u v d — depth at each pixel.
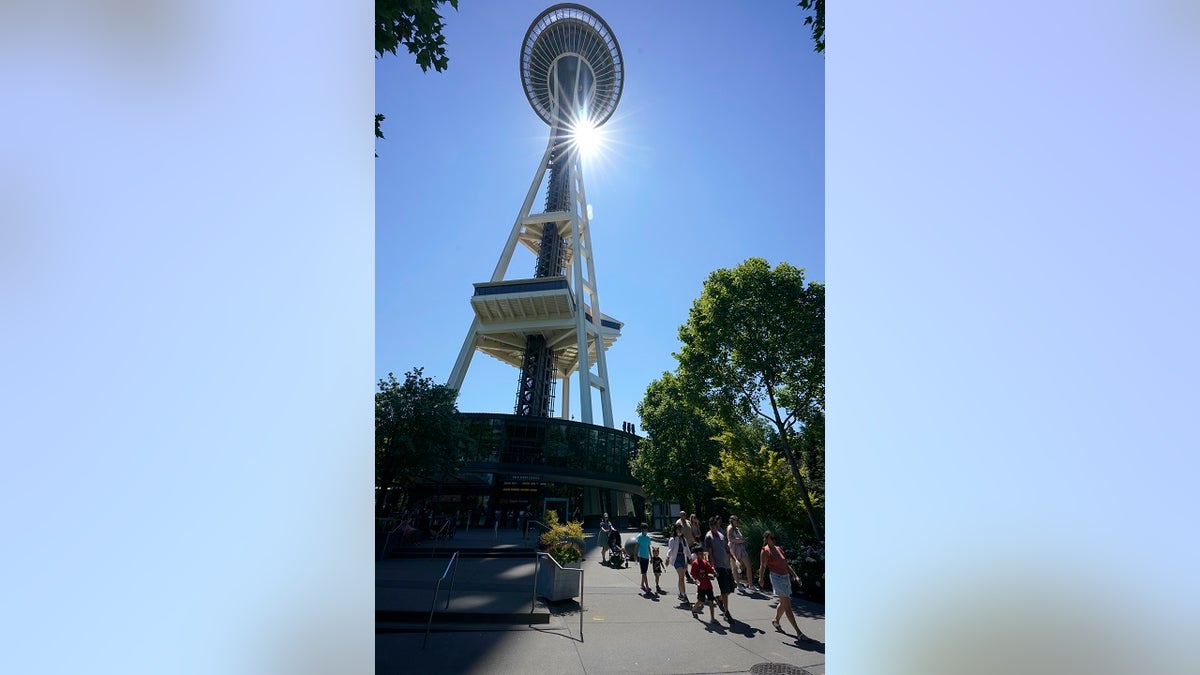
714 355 18.53
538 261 80.50
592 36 92.69
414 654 6.66
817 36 6.22
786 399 18.23
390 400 24.91
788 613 7.54
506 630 7.82
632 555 11.98
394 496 25.61
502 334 77.56
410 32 5.45
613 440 56.41
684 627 8.01
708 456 32.34
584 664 6.24
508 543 23.22
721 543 8.86
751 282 17.91
